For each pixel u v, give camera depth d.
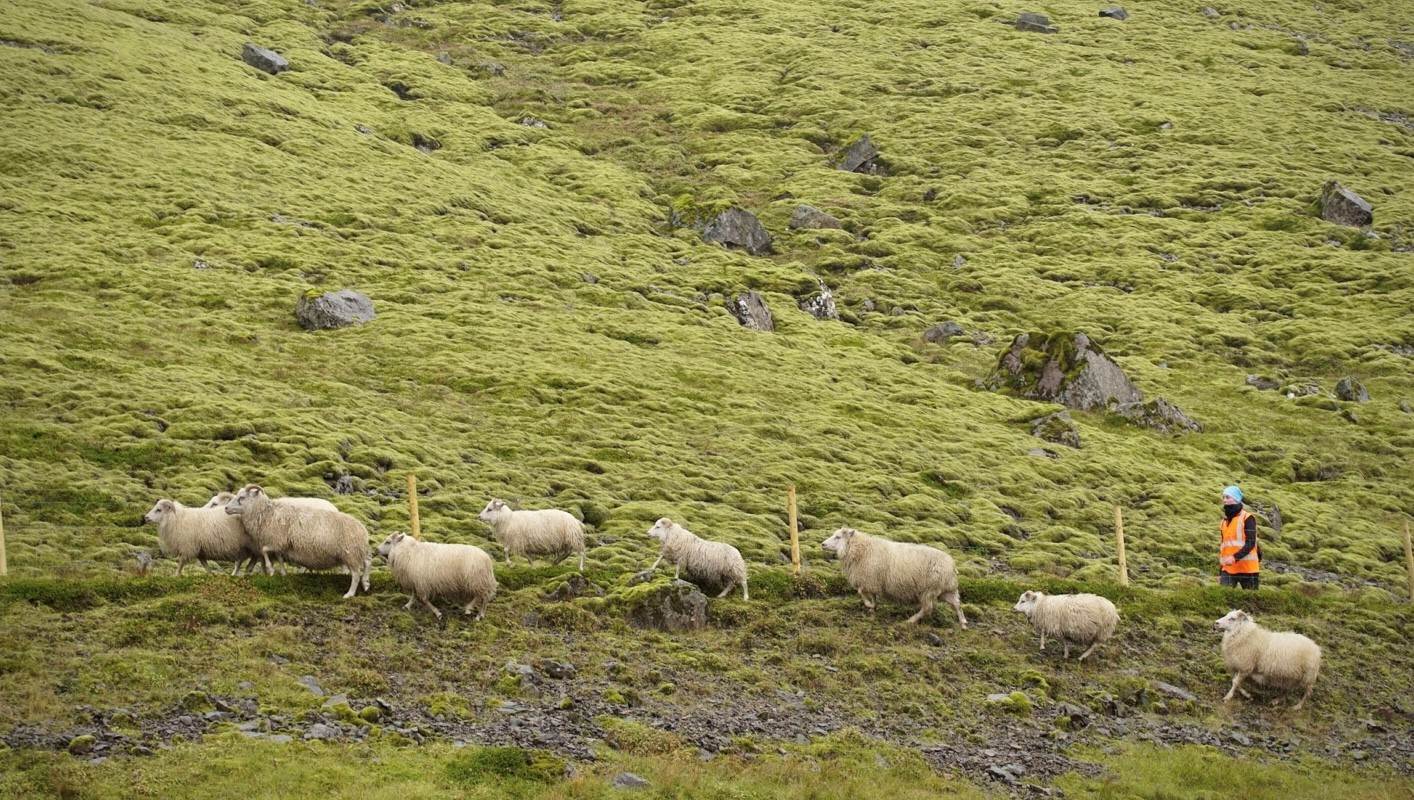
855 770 36.38
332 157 163.25
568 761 33.91
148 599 42.91
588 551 64.38
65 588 42.38
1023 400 118.75
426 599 44.16
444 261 134.00
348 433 83.06
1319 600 62.50
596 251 150.12
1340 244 170.88
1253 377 130.25
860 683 44.59
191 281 114.38
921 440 100.81
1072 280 160.00
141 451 73.88
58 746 31.55
